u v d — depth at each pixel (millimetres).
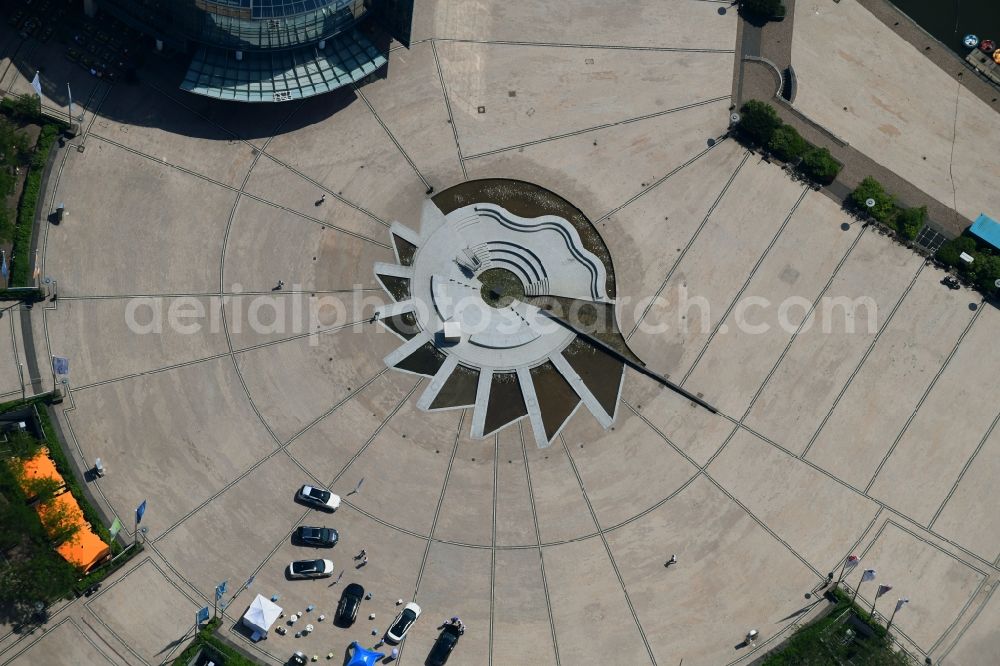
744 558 84312
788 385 88312
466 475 84688
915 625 83750
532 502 84375
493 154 92125
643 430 86812
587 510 84500
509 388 87312
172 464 83062
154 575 80562
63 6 90875
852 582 84312
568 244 90375
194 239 87812
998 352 89875
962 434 87938
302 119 91375
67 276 85812
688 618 82750
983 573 85250
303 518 82750
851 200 92312
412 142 91812
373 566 82188
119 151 88875
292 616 80500
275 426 84625
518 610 81938
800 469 86562
